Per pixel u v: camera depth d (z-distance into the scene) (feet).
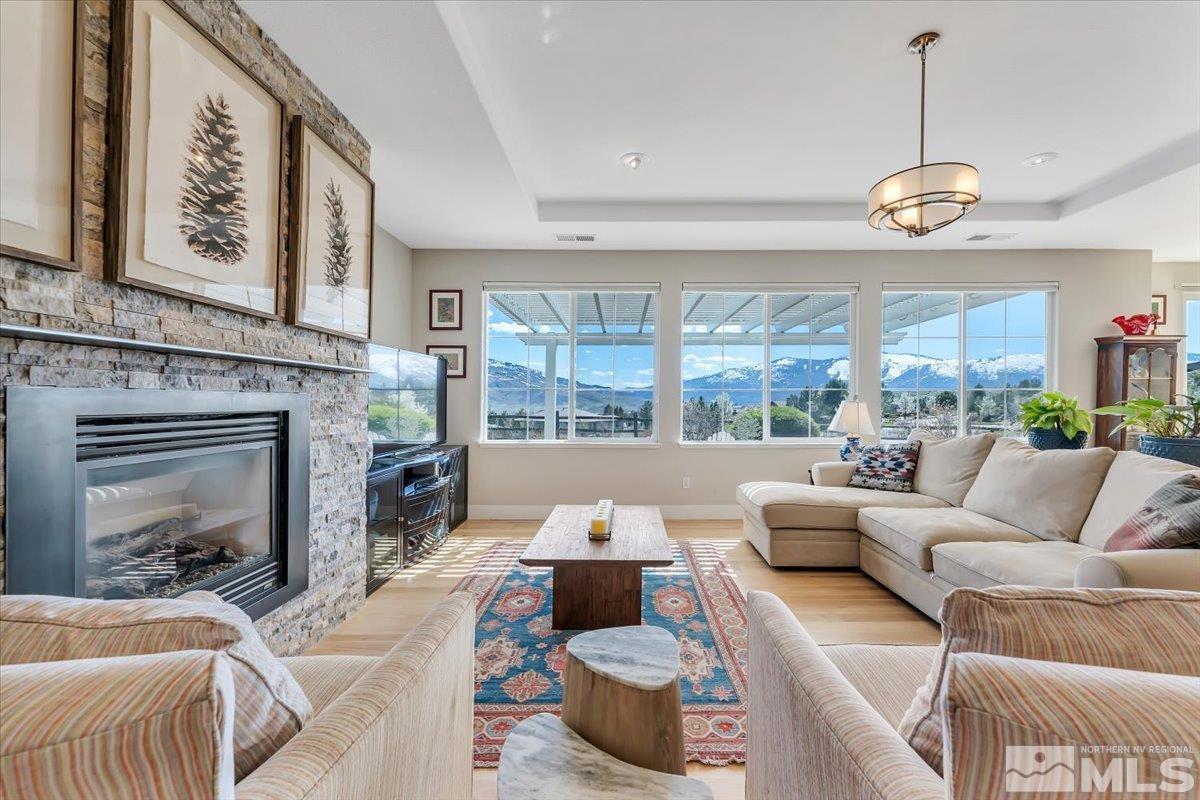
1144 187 10.39
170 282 4.61
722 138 9.39
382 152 8.86
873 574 9.43
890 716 3.34
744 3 6.14
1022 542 7.72
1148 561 4.59
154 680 1.50
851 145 9.62
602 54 7.07
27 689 1.46
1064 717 1.44
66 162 3.72
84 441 3.96
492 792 4.45
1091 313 14.60
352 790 2.10
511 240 14.11
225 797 1.54
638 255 15.01
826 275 14.93
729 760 4.84
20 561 3.45
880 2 6.13
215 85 5.12
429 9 5.60
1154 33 6.60
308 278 6.68
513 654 6.75
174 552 5.17
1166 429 8.63
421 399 12.54
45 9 3.59
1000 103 8.20
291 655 6.49
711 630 7.47
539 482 14.99
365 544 8.40
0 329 3.22
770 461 15.01
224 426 5.38
